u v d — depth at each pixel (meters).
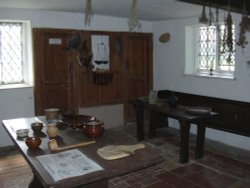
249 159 4.15
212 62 5.14
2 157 4.28
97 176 1.78
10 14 4.55
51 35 4.89
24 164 4.02
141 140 5.01
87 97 5.40
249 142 4.46
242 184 3.41
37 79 4.84
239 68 4.49
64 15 5.00
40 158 2.04
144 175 3.68
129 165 1.92
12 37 4.81
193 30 5.44
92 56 5.36
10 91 4.65
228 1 2.90
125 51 5.72
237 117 4.46
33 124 2.71
